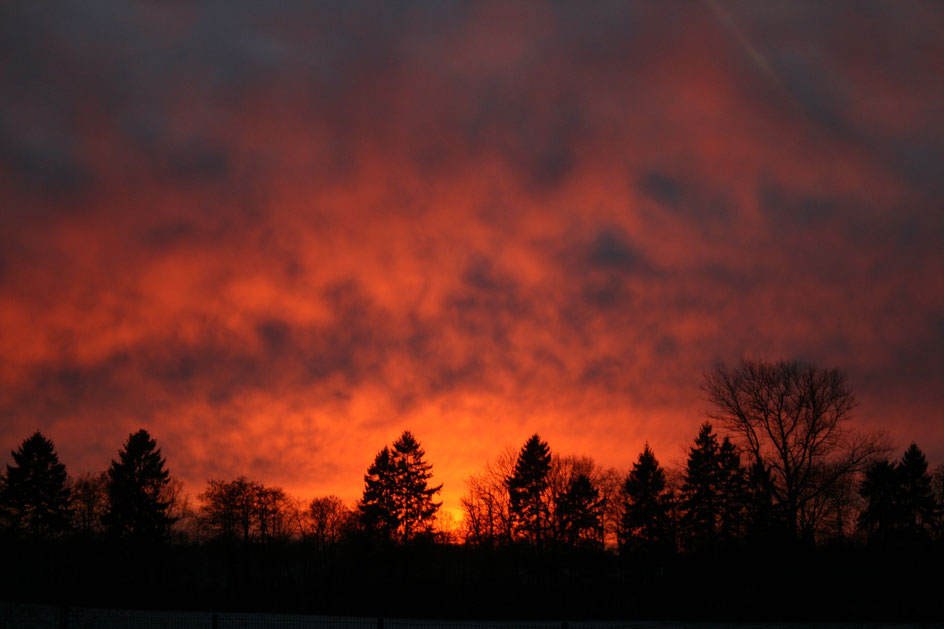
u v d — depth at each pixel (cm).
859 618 5934
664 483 8350
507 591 7831
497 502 8712
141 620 4200
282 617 4762
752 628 5062
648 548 8156
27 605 5369
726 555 6881
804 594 6019
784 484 6147
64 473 8112
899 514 7669
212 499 9662
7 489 7819
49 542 8156
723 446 7944
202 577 8988
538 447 8331
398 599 7506
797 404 6056
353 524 9288
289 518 10450
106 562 8075
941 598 6538
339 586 8231
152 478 8419
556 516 8125
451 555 8762
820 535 6131
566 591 7875
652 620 6122
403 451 8738
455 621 5659
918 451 8300
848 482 6181
